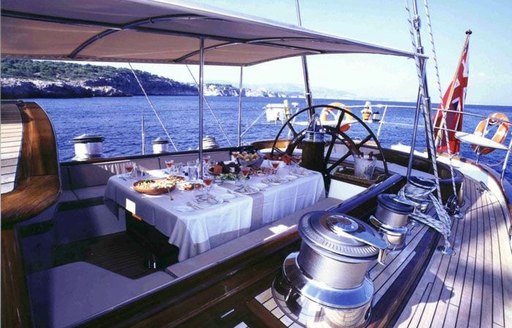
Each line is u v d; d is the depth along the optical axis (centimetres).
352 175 379
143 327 100
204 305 112
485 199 305
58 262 235
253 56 365
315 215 118
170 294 113
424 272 163
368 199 212
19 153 168
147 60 368
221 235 220
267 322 110
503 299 147
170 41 259
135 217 276
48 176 139
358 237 102
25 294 77
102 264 238
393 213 175
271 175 318
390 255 167
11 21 172
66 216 276
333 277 106
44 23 180
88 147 472
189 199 232
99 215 286
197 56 362
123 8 139
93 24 182
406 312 131
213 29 194
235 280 127
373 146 475
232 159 420
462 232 222
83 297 136
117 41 248
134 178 278
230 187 271
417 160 400
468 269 171
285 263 124
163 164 369
